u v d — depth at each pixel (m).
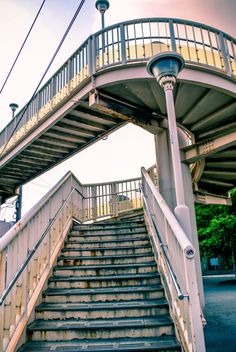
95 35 5.64
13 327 3.00
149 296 3.91
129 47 5.24
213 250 14.21
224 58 5.29
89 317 3.59
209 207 15.71
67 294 3.95
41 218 4.25
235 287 11.95
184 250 2.63
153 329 3.22
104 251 5.14
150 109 6.07
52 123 6.85
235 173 8.72
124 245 5.42
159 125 6.34
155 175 8.39
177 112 5.87
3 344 2.77
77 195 7.72
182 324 2.87
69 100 6.23
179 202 3.50
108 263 4.85
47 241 4.46
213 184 9.81
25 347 3.02
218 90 5.18
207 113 5.86
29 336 3.24
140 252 5.10
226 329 4.80
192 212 6.24
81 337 3.22
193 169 7.86
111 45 5.38
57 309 3.61
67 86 6.30
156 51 5.16
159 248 4.35
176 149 3.60
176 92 5.25
